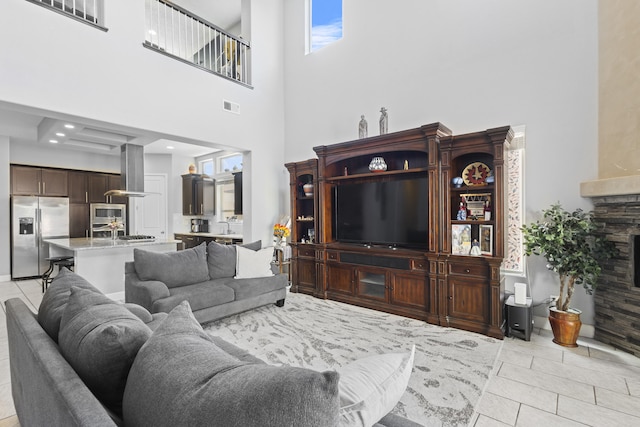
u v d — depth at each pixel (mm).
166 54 4160
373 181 4414
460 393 2080
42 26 3143
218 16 6395
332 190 4605
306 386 612
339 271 4281
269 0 5617
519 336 2979
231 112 4953
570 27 3080
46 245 6207
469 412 1887
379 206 4023
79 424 707
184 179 7887
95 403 793
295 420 597
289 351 2705
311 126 5367
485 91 3582
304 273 4758
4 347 2789
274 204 5629
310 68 5387
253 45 5336
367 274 4074
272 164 5594
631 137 2609
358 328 3260
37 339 1190
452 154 3330
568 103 3086
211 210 7797
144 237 5516
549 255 2836
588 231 2742
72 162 6742
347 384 867
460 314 3258
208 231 8047
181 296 3037
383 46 4461
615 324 2752
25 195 6078
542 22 3234
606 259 2805
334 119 5047
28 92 3053
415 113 4137
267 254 4035
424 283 3531
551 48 3182
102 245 4375
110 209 7086
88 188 6965
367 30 4637
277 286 3936
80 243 4672
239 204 7031
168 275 3324
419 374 2318
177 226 7980
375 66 4543
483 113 3594
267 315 3676
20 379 1362
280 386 621
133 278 3260
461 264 3250
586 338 2971
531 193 3275
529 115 3299
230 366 777
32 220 6055
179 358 837
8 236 5859
